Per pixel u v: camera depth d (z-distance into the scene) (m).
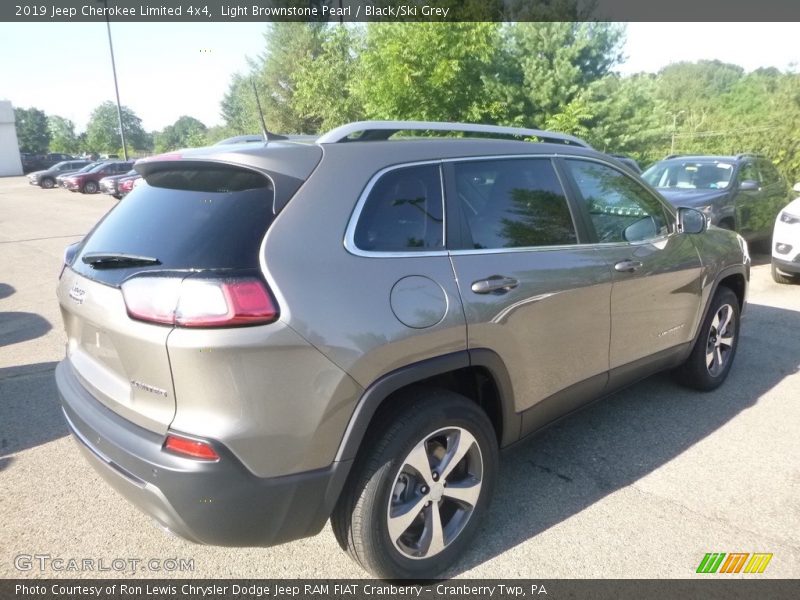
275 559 2.72
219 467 1.98
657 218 3.83
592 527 2.91
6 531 2.91
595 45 22.19
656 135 24.30
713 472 3.38
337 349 2.11
